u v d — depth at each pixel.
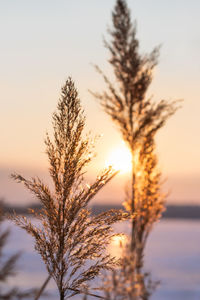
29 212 7.28
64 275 7.00
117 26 6.32
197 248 84.69
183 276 47.38
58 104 7.83
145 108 6.31
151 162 6.29
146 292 4.37
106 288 4.39
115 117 6.33
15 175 7.32
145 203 6.17
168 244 94.56
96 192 7.42
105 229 6.93
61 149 7.66
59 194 7.46
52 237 7.27
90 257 6.98
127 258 4.64
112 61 6.34
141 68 6.30
